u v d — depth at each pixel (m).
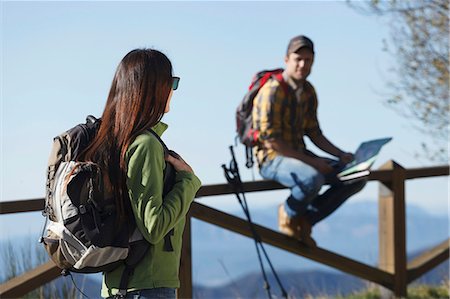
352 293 15.09
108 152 6.79
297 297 15.04
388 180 15.01
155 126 7.04
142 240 6.78
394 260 14.95
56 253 6.86
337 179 13.48
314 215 13.80
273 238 13.52
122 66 6.93
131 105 6.80
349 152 14.03
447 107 21.55
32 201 10.91
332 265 14.30
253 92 13.59
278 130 13.43
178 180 6.99
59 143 6.96
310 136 14.16
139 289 6.80
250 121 13.58
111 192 6.76
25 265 12.47
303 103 13.80
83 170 6.75
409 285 15.81
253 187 13.34
